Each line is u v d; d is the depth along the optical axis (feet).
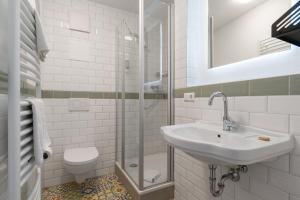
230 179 3.31
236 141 2.87
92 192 5.93
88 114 7.07
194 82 4.99
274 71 2.92
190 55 4.98
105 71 7.42
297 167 2.45
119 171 6.86
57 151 6.52
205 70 4.61
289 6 2.82
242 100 3.31
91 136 7.12
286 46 2.82
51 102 6.43
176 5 5.39
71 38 6.79
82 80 6.96
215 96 3.58
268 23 3.14
